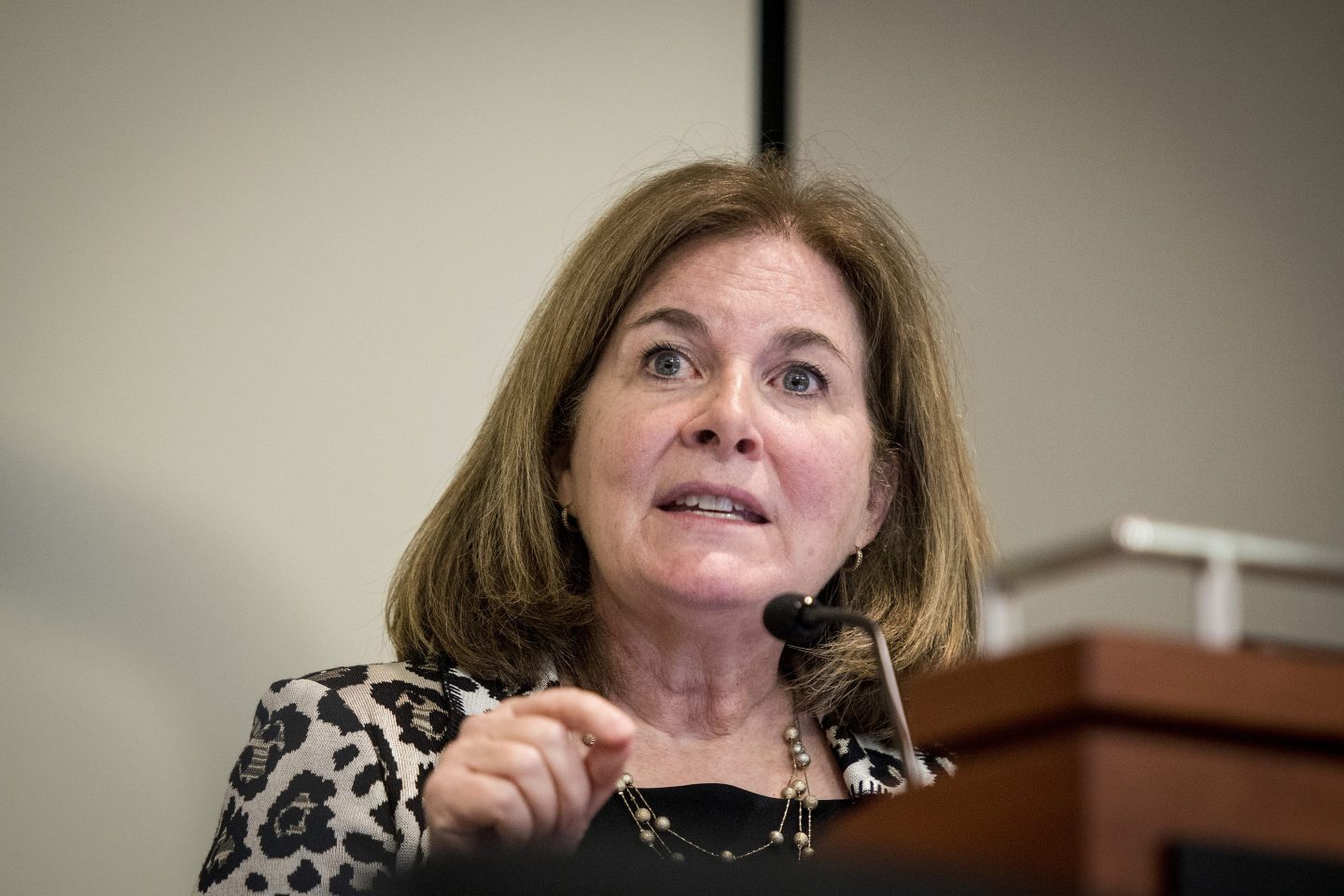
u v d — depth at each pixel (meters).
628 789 6.88
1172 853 3.18
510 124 11.02
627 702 7.38
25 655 8.89
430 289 10.47
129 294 9.77
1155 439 11.53
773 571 7.04
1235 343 11.82
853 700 7.59
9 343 9.48
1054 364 11.57
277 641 9.45
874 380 8.06
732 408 7.04
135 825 8.85
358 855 6.33
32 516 9.12
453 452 10.17
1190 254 11.95
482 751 5.32
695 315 7.41
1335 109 12.31
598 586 7.44
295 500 9.73
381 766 6.61
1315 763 3.33
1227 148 12.22
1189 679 3.31
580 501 7.39
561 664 7.48
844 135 11.73
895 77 11.99
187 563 9.36
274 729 6.73
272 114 10.43
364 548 9.79
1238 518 11.48
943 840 3.61
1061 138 12.11
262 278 10.09
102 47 10.15
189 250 9.98
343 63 10.71
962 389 11.07
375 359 10.18
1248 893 3.13
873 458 8.05
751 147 11.53
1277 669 3.35
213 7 10.47
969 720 3.60
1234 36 12.41
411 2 10.98
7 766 8.72
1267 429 11.69
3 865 8.60
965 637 8.17
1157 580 11.25
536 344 7.78
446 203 10.69
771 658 7.38
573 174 11.07
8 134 9.82
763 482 7.07
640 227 7.62
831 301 7.73
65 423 9.41
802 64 11.82
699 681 7.32
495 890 3.12
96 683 8.98
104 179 9.94
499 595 7.47
